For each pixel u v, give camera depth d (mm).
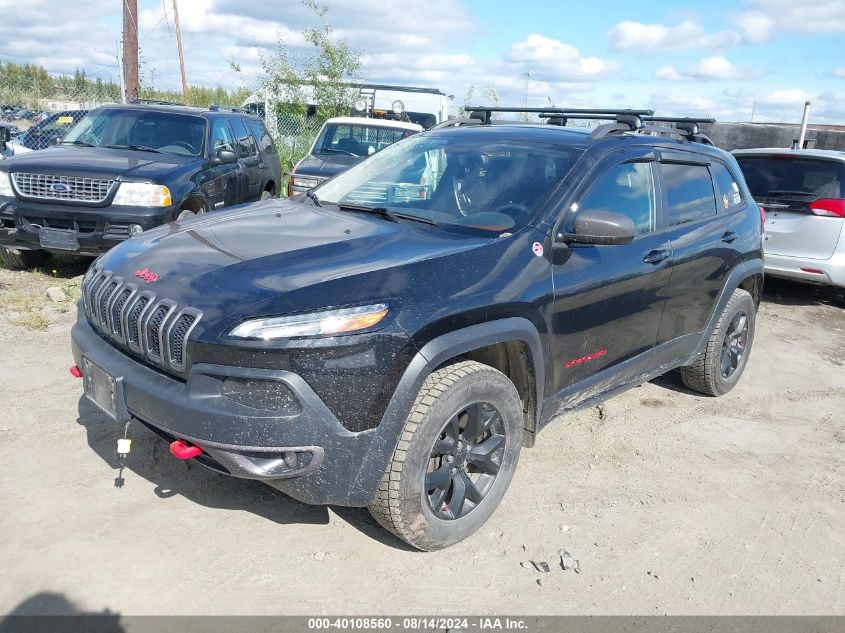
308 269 2838
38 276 7125
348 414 2619
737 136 18812
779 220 8047
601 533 3355
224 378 2594
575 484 3795
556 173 3611
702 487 3895
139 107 8484
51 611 2543
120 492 3316
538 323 3221
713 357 4945
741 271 4906
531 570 3031
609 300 3666
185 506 3258
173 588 2721
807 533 3533
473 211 3520
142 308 2844
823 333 7430
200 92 26172
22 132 12297
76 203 6668
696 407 5062
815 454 4453
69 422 3947
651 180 4125
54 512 3115
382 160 4285
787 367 6188
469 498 3184
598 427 4555
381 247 3098
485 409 3133
